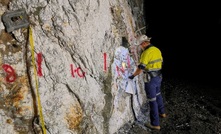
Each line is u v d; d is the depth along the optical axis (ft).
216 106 17.39
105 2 12.57
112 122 12.62
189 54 27.66
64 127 10.19
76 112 10.64
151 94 13.57
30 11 9.36
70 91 10.50
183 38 30.55
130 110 14.38
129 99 14.35
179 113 16.06
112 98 12.62
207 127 14.61
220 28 29.58
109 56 12.55
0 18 8.74
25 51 9.32
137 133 13.44
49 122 9.77
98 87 11.75
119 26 13.91
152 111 13.76
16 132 9.10
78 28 10.64
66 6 10.19
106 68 12.27
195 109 16.66
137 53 16.24
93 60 11.38
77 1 10.57
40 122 9.53
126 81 13.94
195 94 19.03
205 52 27.84
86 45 11.00
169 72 23.73
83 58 10.85
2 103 8.79
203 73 23.45
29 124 9.43
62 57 10.16
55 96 9.97
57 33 9.95
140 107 15.48
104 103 12.07
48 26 9.74
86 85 11.09
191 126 14.62
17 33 9.09
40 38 9.58
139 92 15.47
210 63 25.64
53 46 9.91
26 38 9.34
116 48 13.23
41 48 9.59
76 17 10.54
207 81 21.80
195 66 25.00
